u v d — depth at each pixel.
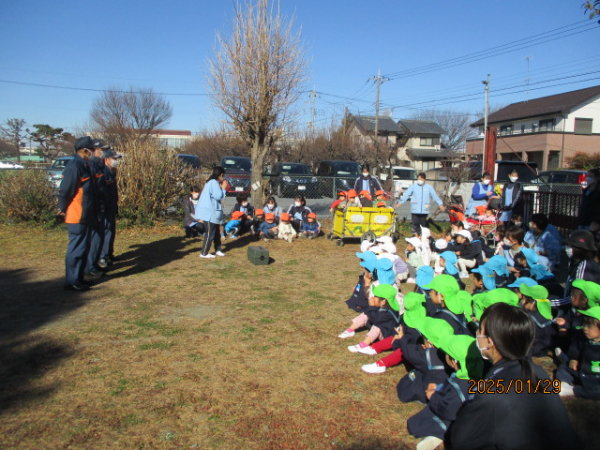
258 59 11.52
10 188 10.58
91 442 2.99
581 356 3.73
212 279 7.03
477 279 5.56
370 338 4.50
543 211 10.05
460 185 17.17
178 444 3.00
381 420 3.35
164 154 11.82
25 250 8.56
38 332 4.77
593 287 3.77
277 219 10.64
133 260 8.16
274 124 12.26
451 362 3.28
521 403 2.26
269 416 3.35
